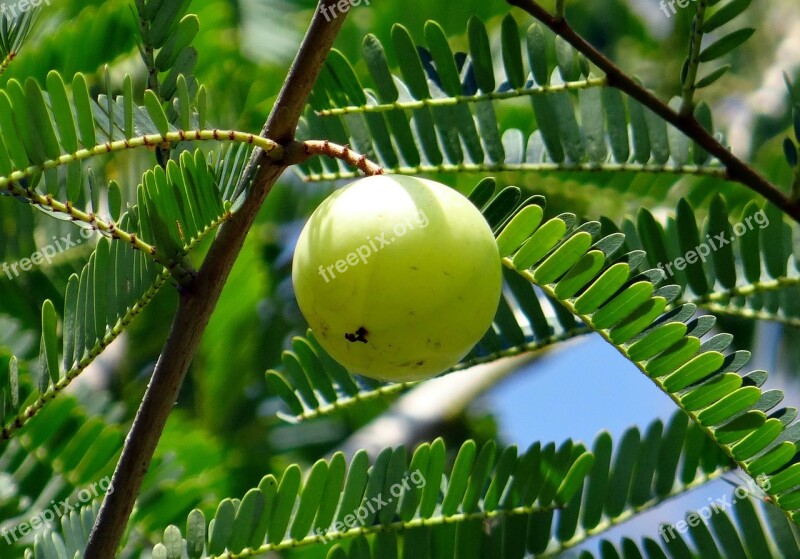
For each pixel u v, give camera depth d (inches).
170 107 16.5
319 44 15.9
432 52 17.7
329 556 16.7
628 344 16.7
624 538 17.1
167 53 16.6
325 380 17.6
